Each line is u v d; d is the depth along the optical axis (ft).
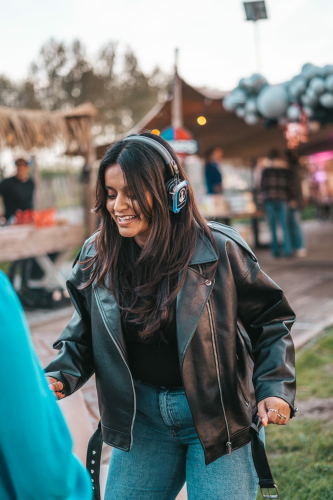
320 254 30.71
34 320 18.02
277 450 8.63
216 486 4.14
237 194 37.01
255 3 19.66
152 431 4.58
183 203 4.06
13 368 2.12
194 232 4.14
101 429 4.65
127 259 4.26
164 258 4.06
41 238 18.90
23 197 21.16
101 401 4.40
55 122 19.40
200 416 4.01
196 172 35.47
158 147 3.97
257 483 4.38
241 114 21.91
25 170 21.12
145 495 4.56
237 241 4.27
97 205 4.20
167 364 4.25
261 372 4.19
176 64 23.44
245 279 4.21
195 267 4.07
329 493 7.21
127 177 3.81
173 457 4.60
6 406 2.11
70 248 20.65
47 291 19.76
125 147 3.93
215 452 4.10
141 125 29.43
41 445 2.13
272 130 33.17
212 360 4.03
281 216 29.86
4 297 2.23
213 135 33.63
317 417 9.69
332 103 18.61
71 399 6.42
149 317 4.02
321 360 12.45
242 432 4.24
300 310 17.25
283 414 3.92
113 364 4.19
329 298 18.69
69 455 2.28
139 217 3.95
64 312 19.29
